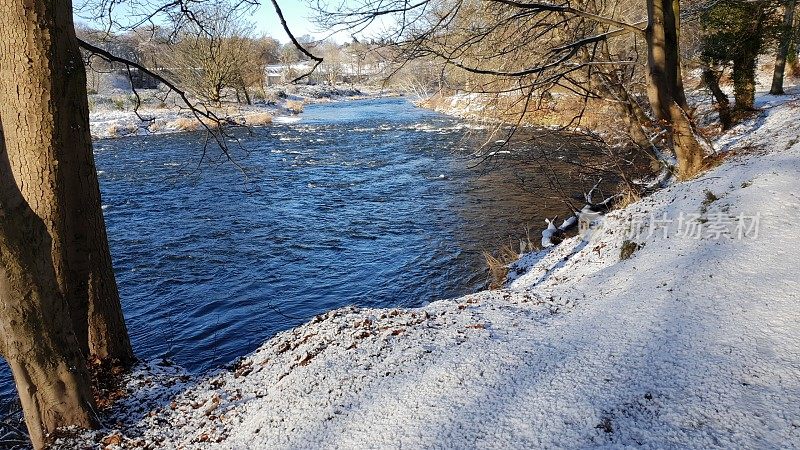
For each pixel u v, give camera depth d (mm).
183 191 16875
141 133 28797
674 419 2912
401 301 9133
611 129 12977
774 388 3055
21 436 4648
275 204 15328
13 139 4293
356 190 16688
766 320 3777
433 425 3152
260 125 32906
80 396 3922
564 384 3389
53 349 3758
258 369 4797
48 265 3693
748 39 14961
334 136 27953
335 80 62438
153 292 9719
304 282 10070
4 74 4180
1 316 3576
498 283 9109
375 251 11492
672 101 9359
